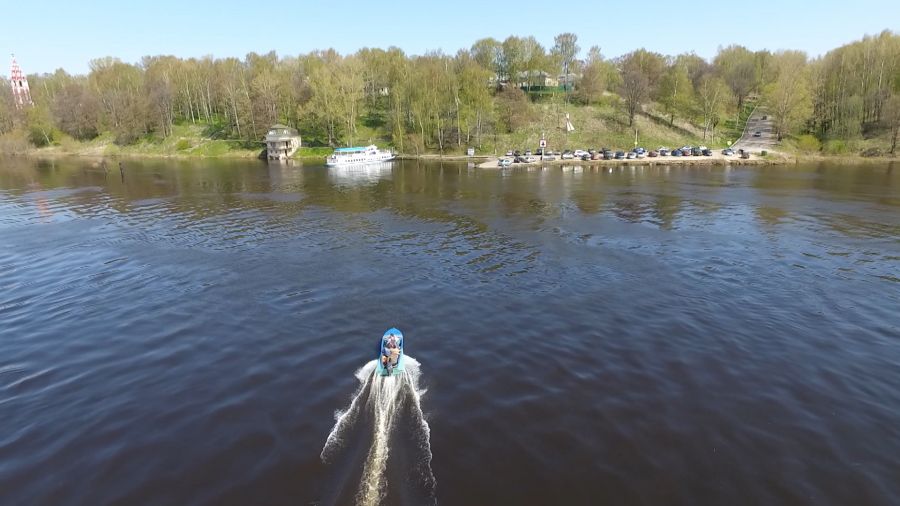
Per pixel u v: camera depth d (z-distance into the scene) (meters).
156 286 41.47
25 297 39.22
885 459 20.30
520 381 25.97
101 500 18.09
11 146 182.50
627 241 55.84
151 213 73.38
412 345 30.16
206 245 54.84
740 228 62.09
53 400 24.64
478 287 40.59
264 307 36.62
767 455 20.45
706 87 167.12
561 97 192.12
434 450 20.42
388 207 77.75
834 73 157.88
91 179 113.50
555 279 42.56
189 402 24.22
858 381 26.33
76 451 20.77
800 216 68.81
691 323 33.41
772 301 37.56
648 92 173.50
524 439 21.20
